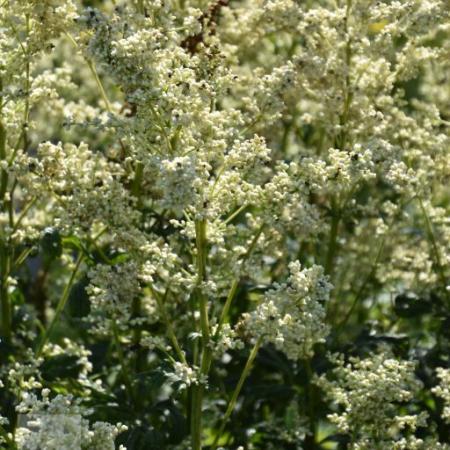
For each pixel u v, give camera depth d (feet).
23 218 28.07
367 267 31.60
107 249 27.12
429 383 27.91
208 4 26.45
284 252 29.35
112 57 20.13
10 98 24.67
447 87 30.71
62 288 35.12
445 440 27.40
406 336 28.43
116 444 24.58
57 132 30.27
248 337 23.12
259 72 27.66
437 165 27.35
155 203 26.89
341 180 21.50
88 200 22.68
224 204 21.13
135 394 26.37
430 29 26.40
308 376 26.18
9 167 23.56
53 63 35.65
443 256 28.25
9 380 25.23
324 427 31.32
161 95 20.12
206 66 21.83
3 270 26.45
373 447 23.31
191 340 23.08
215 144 20.77
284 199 21.26
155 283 26.32
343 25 27.30
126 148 25.82
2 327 26.96
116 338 26.27
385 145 23.86
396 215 29.37
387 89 27.96
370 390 22.93
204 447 26.53
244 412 29.17
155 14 22.56
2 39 24.45
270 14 27.63
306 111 32.04
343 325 29.68
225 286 25.35
